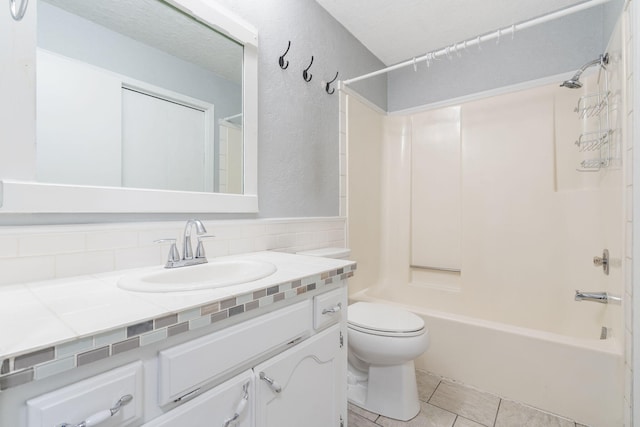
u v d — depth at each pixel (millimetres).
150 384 558
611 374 1283
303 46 1682
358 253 2186
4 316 540
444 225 2301
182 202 1123
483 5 1793
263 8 1449
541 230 1938
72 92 897
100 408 489
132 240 986
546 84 1943
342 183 1999
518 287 2002
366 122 2283
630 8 1161
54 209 830
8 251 761
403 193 2484
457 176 2258
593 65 1641
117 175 990
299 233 1634
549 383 1418
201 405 623
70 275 857
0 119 757
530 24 1334
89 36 938
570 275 1834
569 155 1860
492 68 2137
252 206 1371
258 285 757
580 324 1774
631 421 1121
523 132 2010
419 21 1944
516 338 1501
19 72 787
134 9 1040
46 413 437
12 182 763
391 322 1424
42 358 426
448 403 1497
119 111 1000
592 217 1768
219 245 1237
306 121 1708
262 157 1454
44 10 847
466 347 1635
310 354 899
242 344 701
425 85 2422
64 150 876
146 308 585
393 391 1420
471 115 2211
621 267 1274
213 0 1226
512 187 2039
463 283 2205
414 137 2453
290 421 830
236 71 1331
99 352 479
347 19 1927
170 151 1126
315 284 911
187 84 1176
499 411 1438
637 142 1097
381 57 2396
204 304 621
